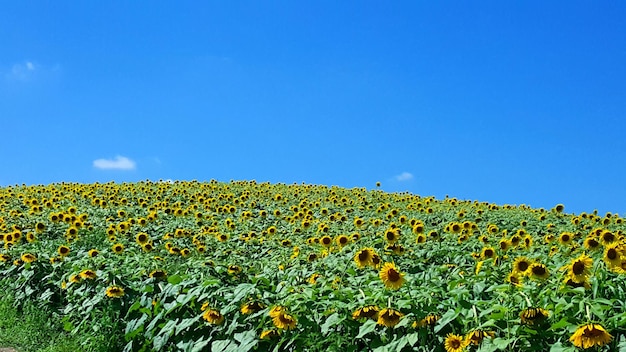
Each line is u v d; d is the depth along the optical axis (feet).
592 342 17.35
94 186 94.53
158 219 62.64
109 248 44.86
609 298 22.21
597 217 58.90
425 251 38.09
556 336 19.10
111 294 30.30
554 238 39.83
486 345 18.83
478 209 70.28
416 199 87.81
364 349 21.75
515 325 19.34
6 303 35.70
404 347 20.72
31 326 32.58
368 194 93.45
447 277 29.55
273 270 34.91
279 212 64.59
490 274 26.25
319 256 36.99
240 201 75.97
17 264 38.99
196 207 70.79
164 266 36.11
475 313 20.35
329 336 22.15
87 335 29.89
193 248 45.50
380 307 21.93
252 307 24.44
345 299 23.94
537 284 22.76
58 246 46.65
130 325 28.71
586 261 21.65
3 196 78.02
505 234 45.39
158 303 28.78
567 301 20.85
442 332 20.84
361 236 44.86
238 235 52.24
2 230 51.44
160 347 26.68
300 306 23.75
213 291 27.35
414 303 21.35
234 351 23.54
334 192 90.48
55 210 66.39
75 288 33.86
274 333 23.35
